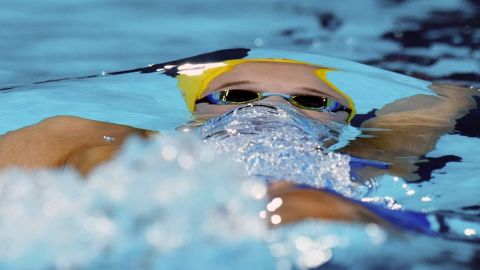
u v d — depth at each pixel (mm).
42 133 7090
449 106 9797
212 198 4543
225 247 4039
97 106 9523
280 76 9992
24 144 6926
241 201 4562
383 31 13906
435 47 13125
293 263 3898
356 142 8164
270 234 4207
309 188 5262
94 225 4254
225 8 15156
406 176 7324
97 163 6098
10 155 6812
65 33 13758
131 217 4328
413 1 15312
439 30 13844
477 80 11664
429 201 6715
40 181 4855
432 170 7520
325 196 5020
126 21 14414
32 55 12586
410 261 4113
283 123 7801
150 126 8695
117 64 12133
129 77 11125
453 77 11797
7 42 13188
